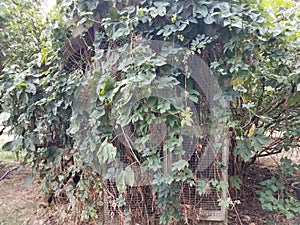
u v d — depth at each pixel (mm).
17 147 2537
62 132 2502
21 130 2564
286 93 2396
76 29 2303
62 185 2492
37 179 3430
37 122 2477
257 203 2633
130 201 2199
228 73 2041
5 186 3332
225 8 1912
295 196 2596
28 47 3510
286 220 2363
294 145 2594
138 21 2014
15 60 3471
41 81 2414
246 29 1934
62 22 2322
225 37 1992
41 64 2549
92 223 2312
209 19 1907
